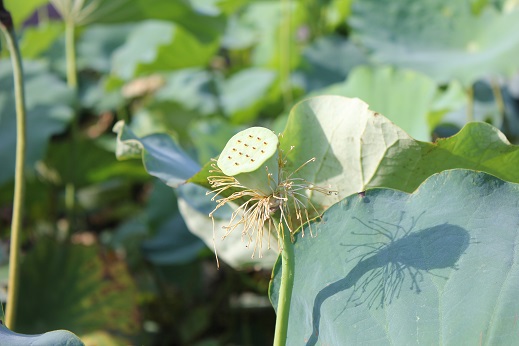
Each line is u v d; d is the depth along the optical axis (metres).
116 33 2.74
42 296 1.78
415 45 1.89
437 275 1.19
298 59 2.32
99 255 1.82
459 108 1.92
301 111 1.30
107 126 2.55
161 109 2.32
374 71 1.68
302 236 1.23
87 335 1.73
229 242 1.48
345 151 1.30
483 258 1.18
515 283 1.16
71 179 2.19
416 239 1.21
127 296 1.79
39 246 1.82
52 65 2.62
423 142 1.28
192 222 1.50
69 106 2.12
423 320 1.17
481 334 1.15
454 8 1.86
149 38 2.61
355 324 1.19
